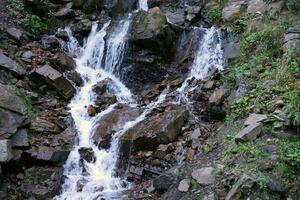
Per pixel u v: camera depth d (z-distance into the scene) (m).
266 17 9.26
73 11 11.52
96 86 9.62
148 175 7.36
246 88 7.77
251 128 6.42
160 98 9.17
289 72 7.25
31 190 7.08
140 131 7.90
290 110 6.31
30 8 11.09
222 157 6.48
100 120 8.66
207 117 8.09
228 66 8.98
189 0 11.62
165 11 11.43
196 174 6.33
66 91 9.28
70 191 7.34
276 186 5.36
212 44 9.78
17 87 8.73
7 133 7.34
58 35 10.84
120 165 7.72
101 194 7.11
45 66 9.41
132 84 10.01
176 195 6.25
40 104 8.82
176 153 7.45
